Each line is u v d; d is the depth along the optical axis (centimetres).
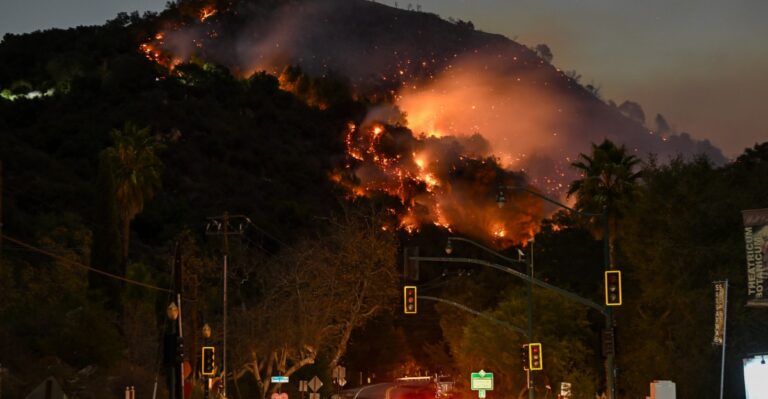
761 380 2514
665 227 5669
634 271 6419
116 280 7006
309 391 7306
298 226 16362
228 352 6538
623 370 6950
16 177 13850
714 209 5122
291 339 6366
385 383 14962
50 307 5781
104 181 7181
